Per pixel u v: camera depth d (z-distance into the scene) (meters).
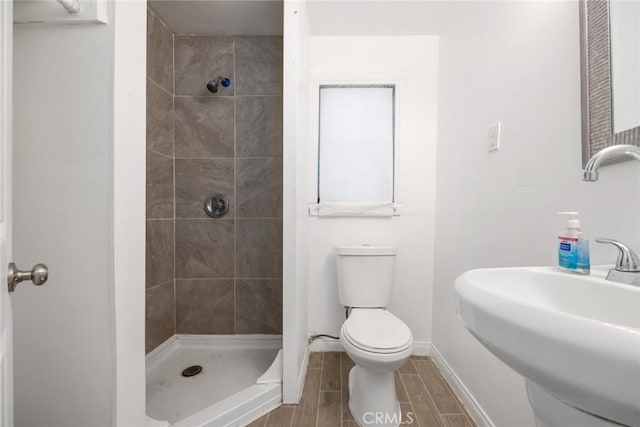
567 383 0.33
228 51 1.93
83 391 0.78
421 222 1.84
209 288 1.95
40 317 0.78
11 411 0.51
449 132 1.62
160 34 1.78
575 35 0.79
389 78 1.82
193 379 1.58
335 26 1.75
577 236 0.65
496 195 1.16
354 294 1.64
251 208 1.96
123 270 0.81
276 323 1.96
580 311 0.58
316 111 1.85
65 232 0.77
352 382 1.39
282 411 1.29
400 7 1.60
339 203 1.84
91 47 0.75
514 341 0.38
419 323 1.85
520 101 1.02
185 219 1.93
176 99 1.92
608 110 0.67
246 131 1.94
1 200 0.48
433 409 1.31
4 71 0.49
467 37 1.41
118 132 0.78
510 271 0.66
